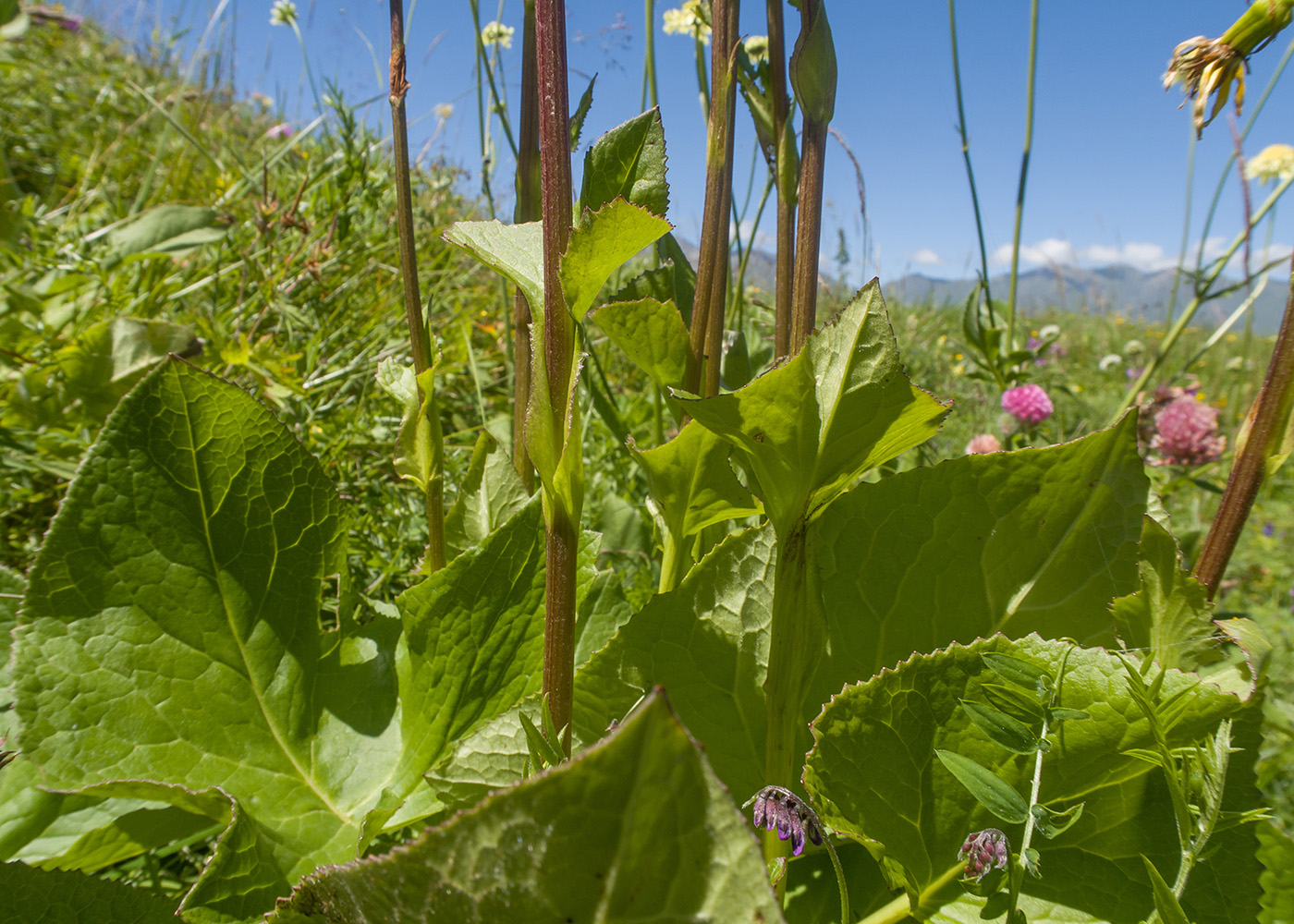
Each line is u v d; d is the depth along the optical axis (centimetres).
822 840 69
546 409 73
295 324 240
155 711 95
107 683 93
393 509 200
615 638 98
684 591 98
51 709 90
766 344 175
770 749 80
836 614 101
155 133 412
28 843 96
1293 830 135
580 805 45
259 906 83
